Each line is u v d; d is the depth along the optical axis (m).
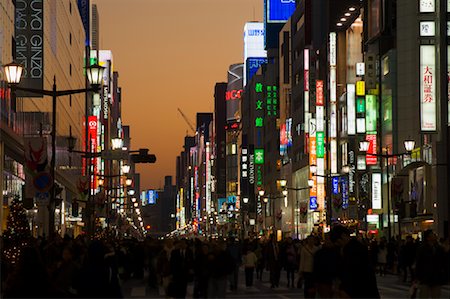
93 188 114.88
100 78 37.97
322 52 129.38
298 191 146.75
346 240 22.94
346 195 107.31
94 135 166.00
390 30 97.75
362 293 20.34
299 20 150.38
